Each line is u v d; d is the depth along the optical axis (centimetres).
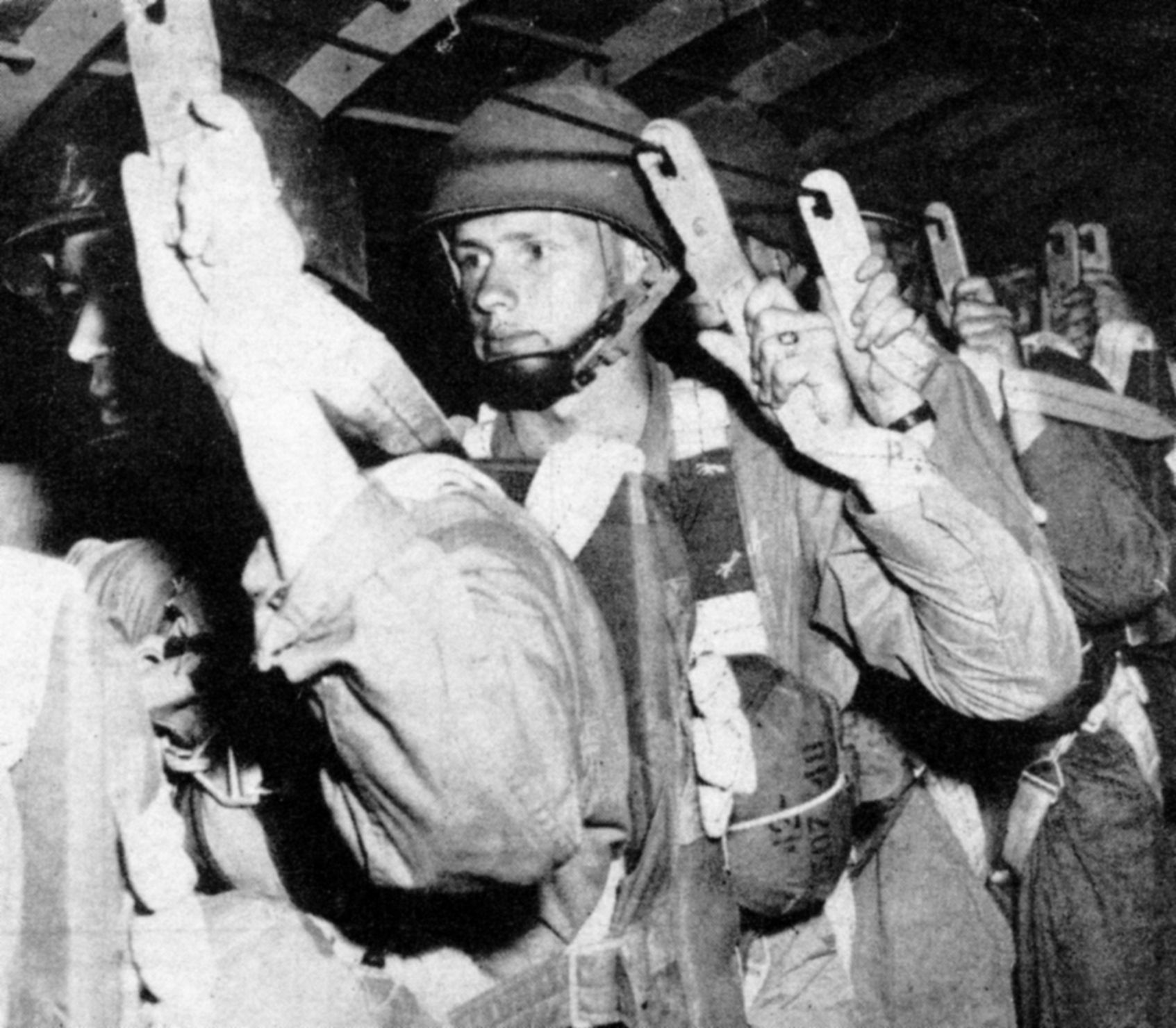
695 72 295
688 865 156
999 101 347
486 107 199
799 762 171
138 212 106
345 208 180
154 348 189
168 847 123
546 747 107
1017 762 247
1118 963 258
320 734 116
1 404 201
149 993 122
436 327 319
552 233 187
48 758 115
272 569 106
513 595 111
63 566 121
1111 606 237
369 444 121
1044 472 236
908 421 181
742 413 199
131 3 105
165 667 163
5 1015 113
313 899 155
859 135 334
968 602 167
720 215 178
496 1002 141
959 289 251
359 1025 128
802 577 195
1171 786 285
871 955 221
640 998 145
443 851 108
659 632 156
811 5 285
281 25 220
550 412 195
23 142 210
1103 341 309
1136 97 343
